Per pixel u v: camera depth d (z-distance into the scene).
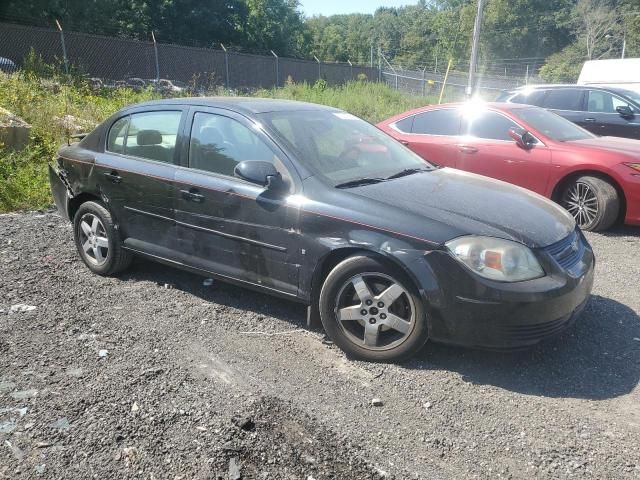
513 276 3.47
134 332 4.13
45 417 3.08
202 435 2.96
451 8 87.88
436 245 3.53
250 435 2.98
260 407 3.24
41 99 11.99
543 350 3.99
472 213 3.77
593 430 3.12
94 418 3.09
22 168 8.48
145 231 4.86
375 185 4.10
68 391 3.34
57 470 2.70
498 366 3.77
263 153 4.24
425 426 3.12
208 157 4.49
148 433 2.97
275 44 54.16
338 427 3.08
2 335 4.00
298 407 3.26
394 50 95.06
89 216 5.27
